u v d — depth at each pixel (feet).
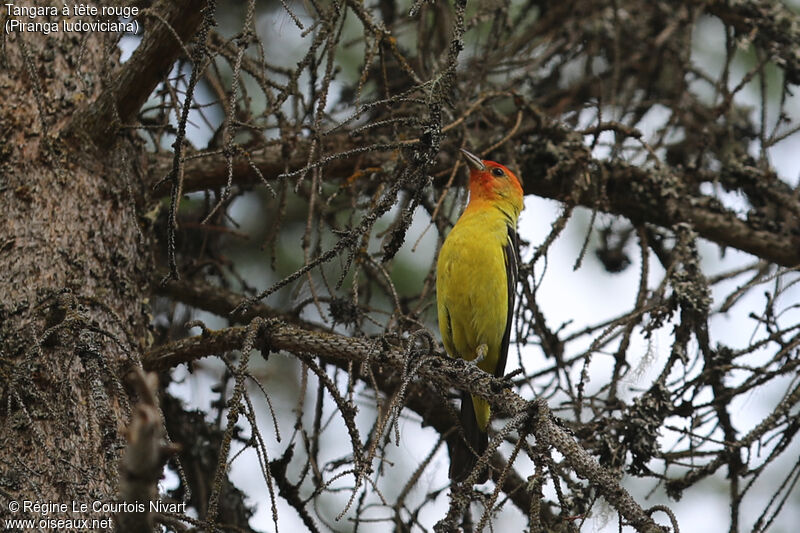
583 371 33.14
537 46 46.83
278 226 34.94
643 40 49.21
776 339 33.47
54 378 25.00
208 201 36.04
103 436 21.31
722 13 43.39
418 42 38.17
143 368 27.71
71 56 29.76
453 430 33.68
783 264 41.16
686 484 32.30
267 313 38.06
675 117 42.80
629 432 32.17
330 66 27.45
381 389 37.24
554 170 39.06
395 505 32.22
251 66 32.81
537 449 22.94
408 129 36.88
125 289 28.50
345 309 33.30
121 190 29.53
